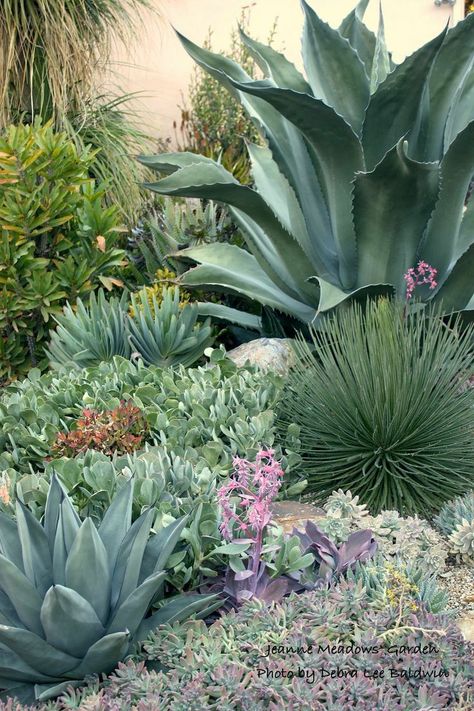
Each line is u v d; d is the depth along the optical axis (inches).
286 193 188.1
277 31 310.0
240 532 106.7
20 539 95.3
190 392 146.7
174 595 107.3
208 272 188.7
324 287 162.6
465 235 185.6
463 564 121.3
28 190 188.7
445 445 140.6
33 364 198.7
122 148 243.3
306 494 143.0
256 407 145.3
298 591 104.6
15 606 90.0
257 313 213.0
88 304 202.4
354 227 168.4
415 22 311.4
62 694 91.6
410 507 135.6
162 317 177.6
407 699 80.7
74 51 232.8
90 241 197.8
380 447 140.7
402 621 91.1
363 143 170.2
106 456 124.0
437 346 144.4
